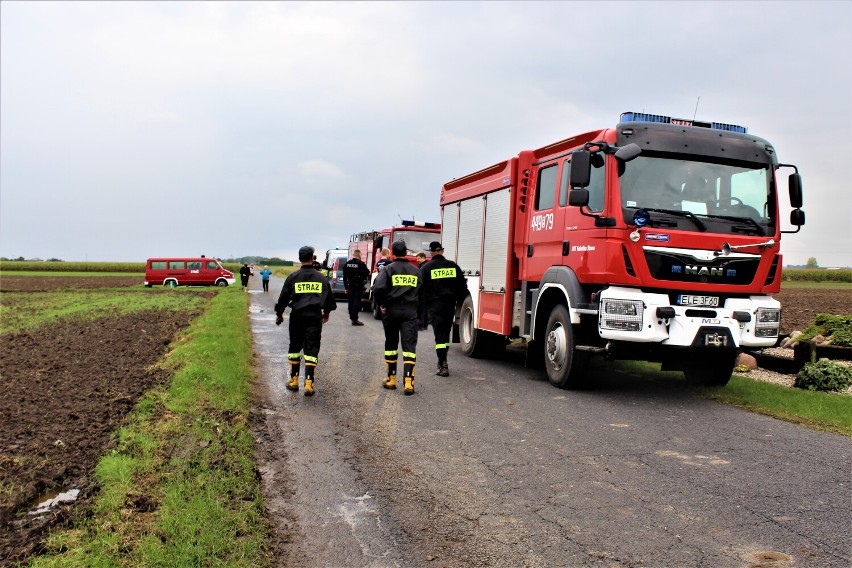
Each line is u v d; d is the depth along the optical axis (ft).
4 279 200.34
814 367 30.94
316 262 30.09
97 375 32.17
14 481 16.80
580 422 24.07
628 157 26.78
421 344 49.88
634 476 17.98
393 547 13.70
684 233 26.91
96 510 14.40
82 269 334.24
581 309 28.55
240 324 53.11
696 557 13.05
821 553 13.19
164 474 16.69
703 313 27.25
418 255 51.11
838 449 20.53
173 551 12.44
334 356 40.63
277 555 13.29
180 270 153.28
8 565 12.08
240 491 16.03
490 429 23.08
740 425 23.67
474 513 15.48
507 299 36.22
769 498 16.25
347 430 22.98
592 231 27.96
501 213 37.45
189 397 25.55
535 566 12.78
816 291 149.07
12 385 29.68
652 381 33.06
